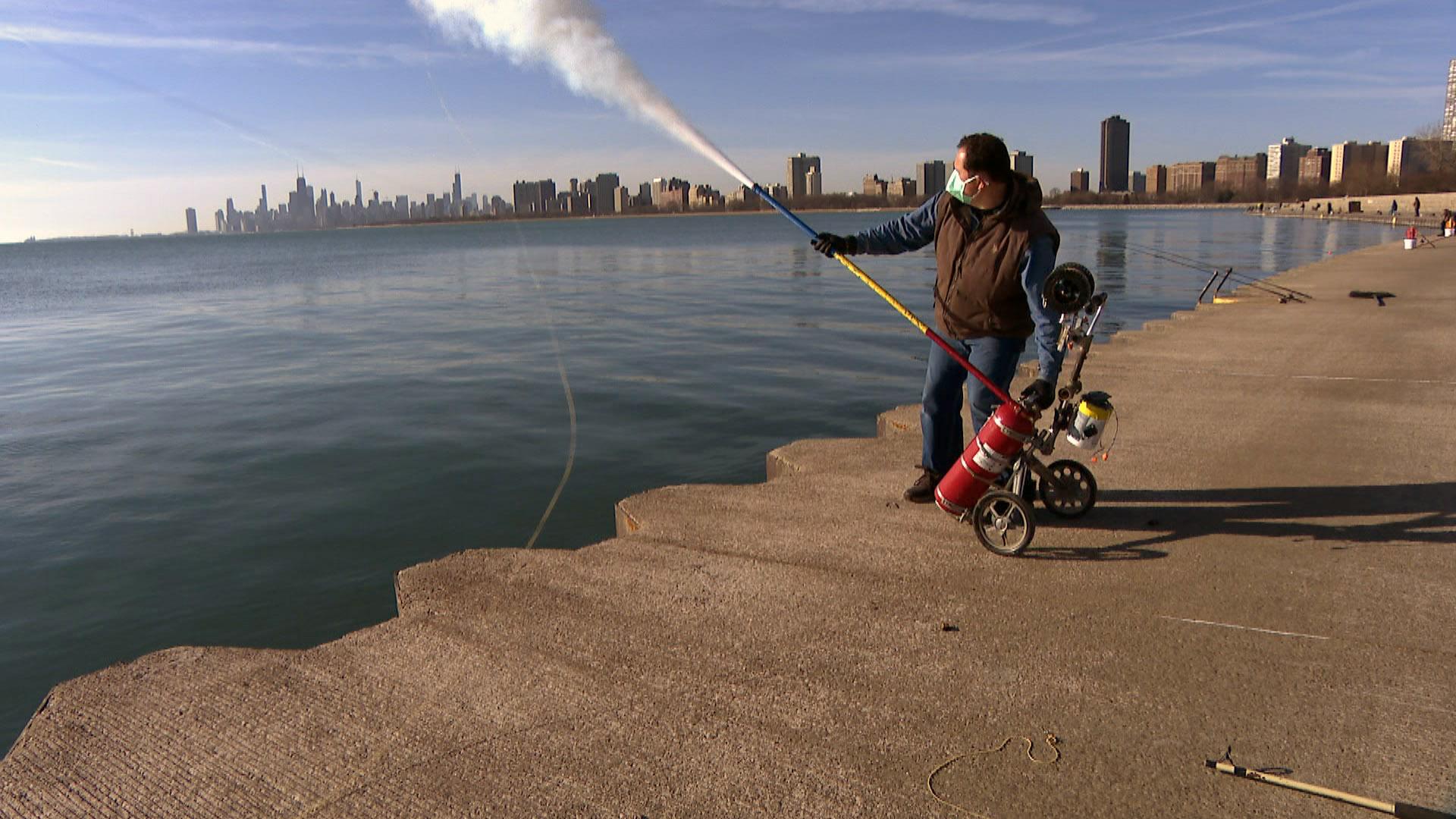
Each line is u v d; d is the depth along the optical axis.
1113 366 7.58
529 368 14.39
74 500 7.85
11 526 7.21
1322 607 2.97
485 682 2.61
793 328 18.95
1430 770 2.12
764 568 3.39
